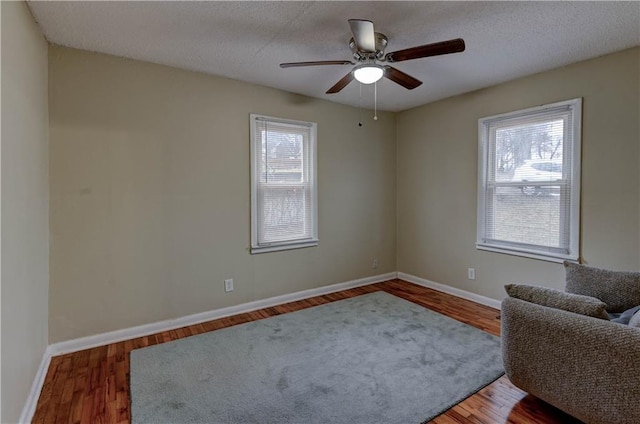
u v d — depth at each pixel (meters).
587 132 2.83
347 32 2.34
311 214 3.93
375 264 4.55
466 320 3.18
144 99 2.85
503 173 3.49
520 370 1.86
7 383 1.56
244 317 3.29
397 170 4.68
